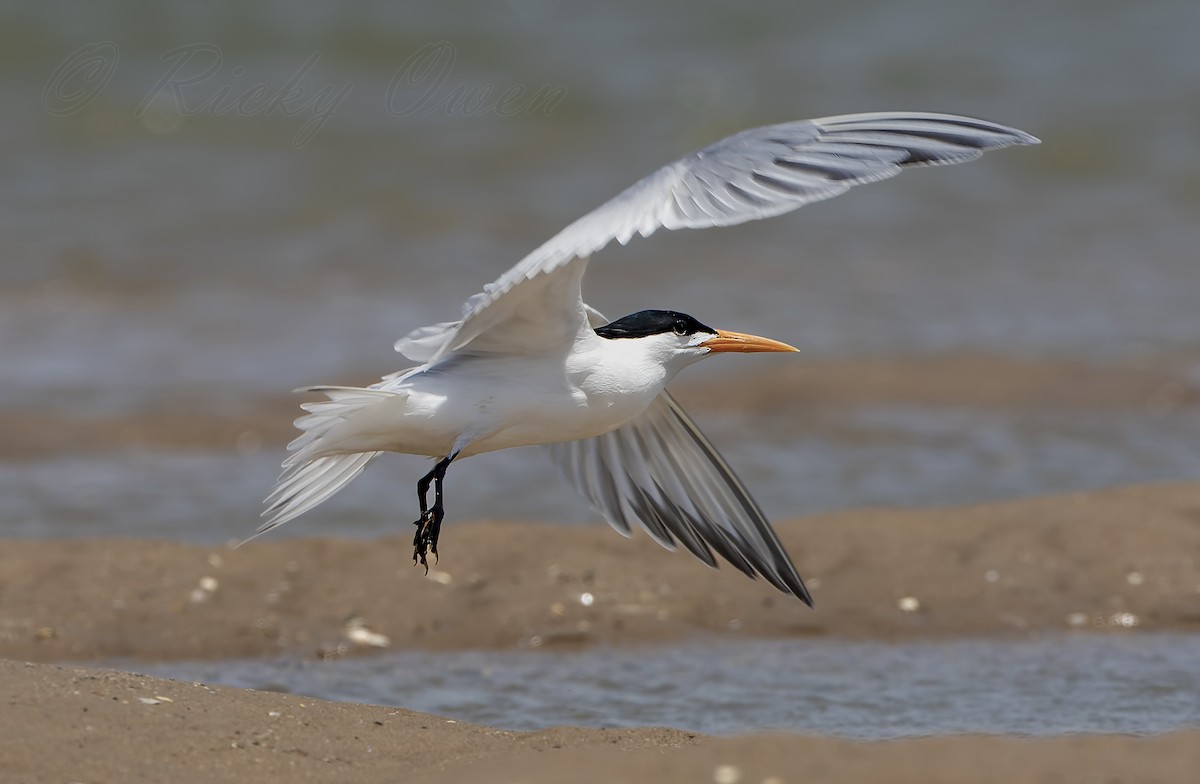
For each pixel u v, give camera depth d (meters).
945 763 6.28
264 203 27.05
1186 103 32.34
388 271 23.59
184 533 12.98
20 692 7.28
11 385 17.83
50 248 24.41
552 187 28.34
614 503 8.59
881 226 26.30
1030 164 29.70
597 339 7.56
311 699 7.74
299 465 7.70
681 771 6.29
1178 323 20.55
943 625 10.54
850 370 18.33
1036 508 12.07
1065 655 10.00
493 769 6.52
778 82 34.44
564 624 10.47
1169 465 15.09
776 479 14.73
